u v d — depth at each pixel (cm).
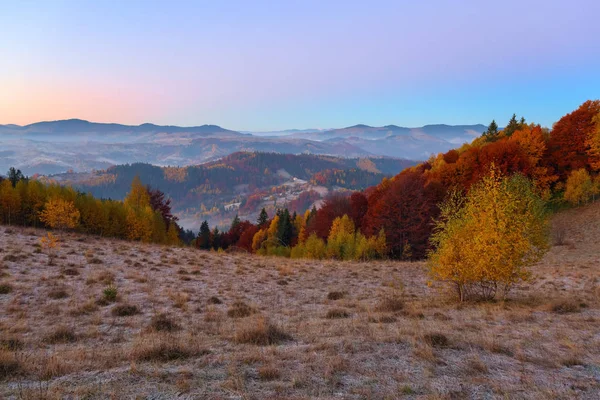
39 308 1128
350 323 1050
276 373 601
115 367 619
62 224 3181
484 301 1489
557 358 733
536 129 4856
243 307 1250
